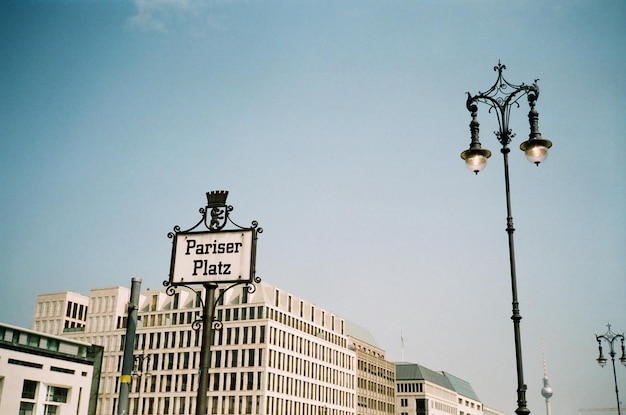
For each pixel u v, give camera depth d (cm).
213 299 1066
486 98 1727
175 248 1112
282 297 12125
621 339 3825
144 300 12538
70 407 8606
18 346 7900
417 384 17688
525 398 1427
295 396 11488
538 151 1639
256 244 1078
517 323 1504
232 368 10938
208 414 10812
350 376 14038
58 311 14088
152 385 11431
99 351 9400
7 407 7625
